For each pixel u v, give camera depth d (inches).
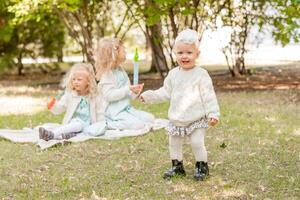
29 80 609.0
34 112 342.0
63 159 217.2
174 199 166.2
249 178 186.5
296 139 245.3
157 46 539.5
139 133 260.5
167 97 188.7
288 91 434.3
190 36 182.7
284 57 884.6
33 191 175.8
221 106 350.9
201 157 186.4
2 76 665.0
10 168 203.9
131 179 187.6
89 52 510.3
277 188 175.3
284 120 295.4
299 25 458.0
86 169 201.9
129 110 278.7
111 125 270.1
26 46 669.3
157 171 197.5
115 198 167.9
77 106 265.4
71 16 512.4
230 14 526.0
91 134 257.4
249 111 327.0
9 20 552.4
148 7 416.2
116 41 274.7
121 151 229.0
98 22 551.8
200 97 182.5
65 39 720.3
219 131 264.5
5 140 257.0
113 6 623.5
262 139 245.6
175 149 189.6
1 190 177.2
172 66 482.9
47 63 703.7
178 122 183.9
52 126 276.4
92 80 268.5
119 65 276.4
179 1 415.5
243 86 484.7
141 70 708.0
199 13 491.5
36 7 462.9
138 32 840.9
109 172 196.9
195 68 185.0
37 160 215.5
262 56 913.5
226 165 203.5
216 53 940.6
